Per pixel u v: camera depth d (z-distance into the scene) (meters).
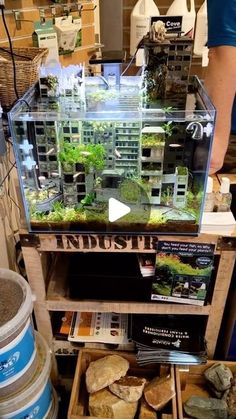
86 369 1.33
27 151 0.90
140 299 1.20
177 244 1.04
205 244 1.04
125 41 2.13
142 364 1.21
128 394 1.22
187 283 1.11
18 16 1.48
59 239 1.05
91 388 1.23
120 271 1.19
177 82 1.02
